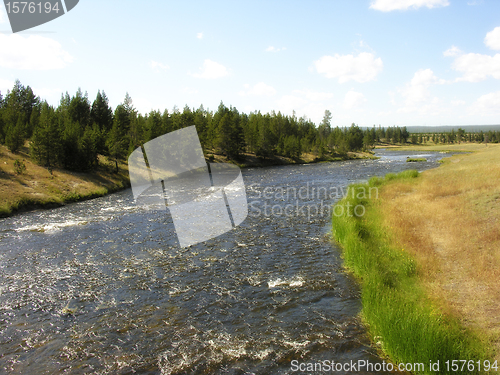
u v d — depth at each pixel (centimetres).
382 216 1609
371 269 1036
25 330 844
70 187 3212
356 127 14100
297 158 8262
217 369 673
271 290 1035
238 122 8575
